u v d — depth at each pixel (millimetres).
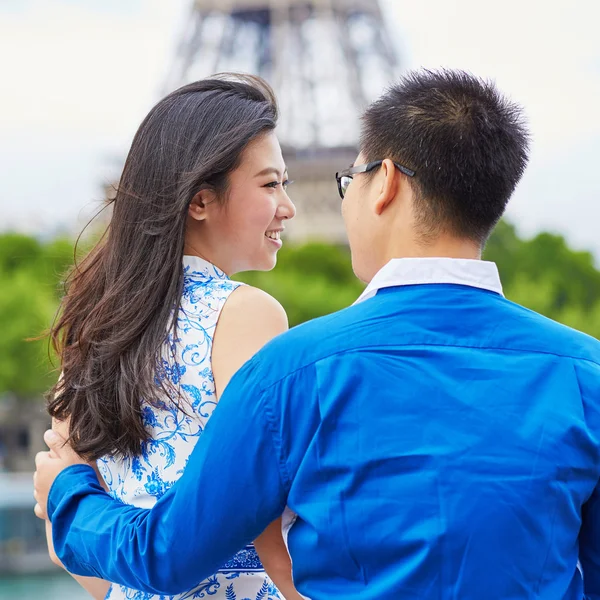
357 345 2277
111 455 2854
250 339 2758
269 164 3016
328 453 2223
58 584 32250
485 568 2088
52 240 53844
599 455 2232
